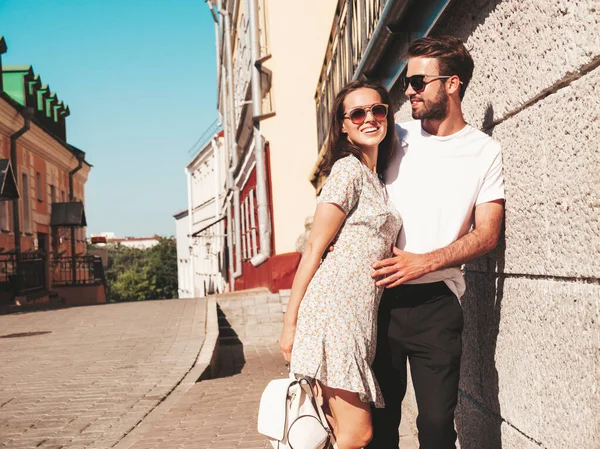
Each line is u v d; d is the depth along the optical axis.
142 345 10.43
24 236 28.62
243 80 21.69
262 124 17.38
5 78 33.78
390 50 5.07
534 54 2.51
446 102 2.96
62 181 37.16
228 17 25.97
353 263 2.77
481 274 3.28
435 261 2.73
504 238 2.94
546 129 2.46
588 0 2.08
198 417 5.88
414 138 3.08
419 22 4.12
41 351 10.28
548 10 2.38
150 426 5.67
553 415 2.48
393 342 2.94
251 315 14.73
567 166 2.30
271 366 10.27
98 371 8.38
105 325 13.26
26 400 6.84
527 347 2.71
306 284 2.78
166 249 72.06
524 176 2.68
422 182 2.99
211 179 40.16
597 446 2.16
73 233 35.69
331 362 2.72
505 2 2.79
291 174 17.31
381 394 2.87
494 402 3.12
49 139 32.19
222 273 35.47
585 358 2.23
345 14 7.73
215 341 10.27
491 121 3.04
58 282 33.28
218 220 33.41
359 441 2.84
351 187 2.77
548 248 2.47
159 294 71.75
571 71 2.22
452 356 2.85
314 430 2.82
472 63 2.99
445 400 2.82
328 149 3.03
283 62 17.31
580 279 2.28
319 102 11.72
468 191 2.92
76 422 5.89
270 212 17.41
